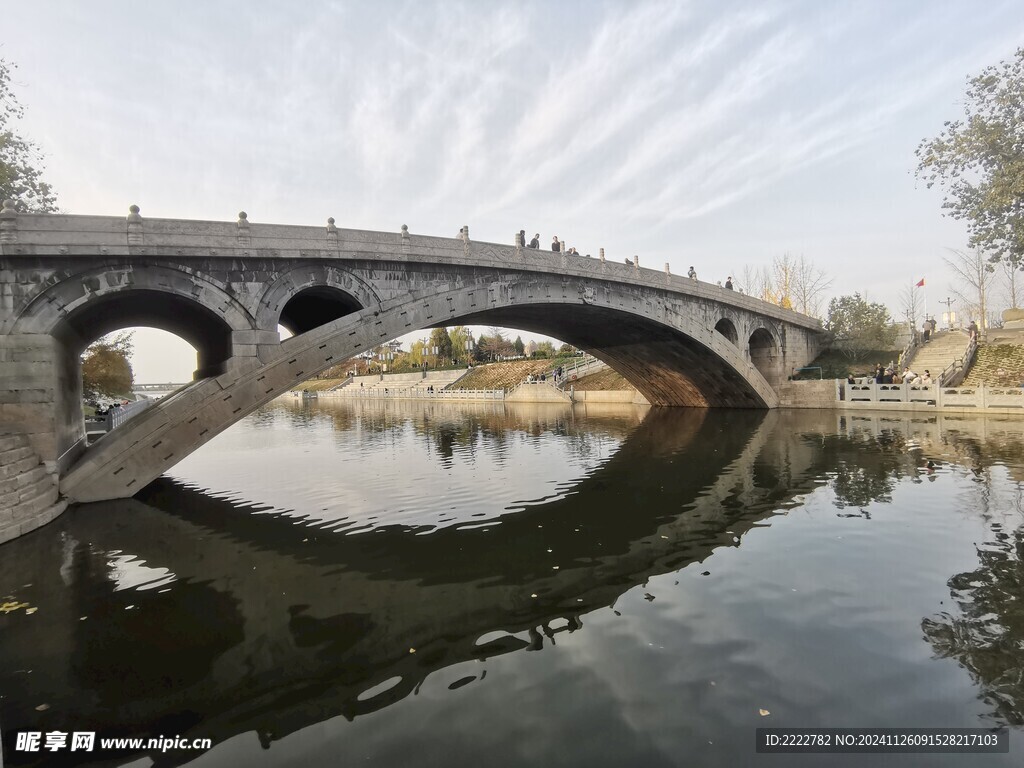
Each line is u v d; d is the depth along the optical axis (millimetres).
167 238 15914
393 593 8891
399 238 20922
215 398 16656
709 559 9766
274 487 17734
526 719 5414
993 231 26078
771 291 69688
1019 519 11195
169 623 8000
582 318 32719
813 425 29078
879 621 7164
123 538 12266
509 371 79750
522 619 7711
